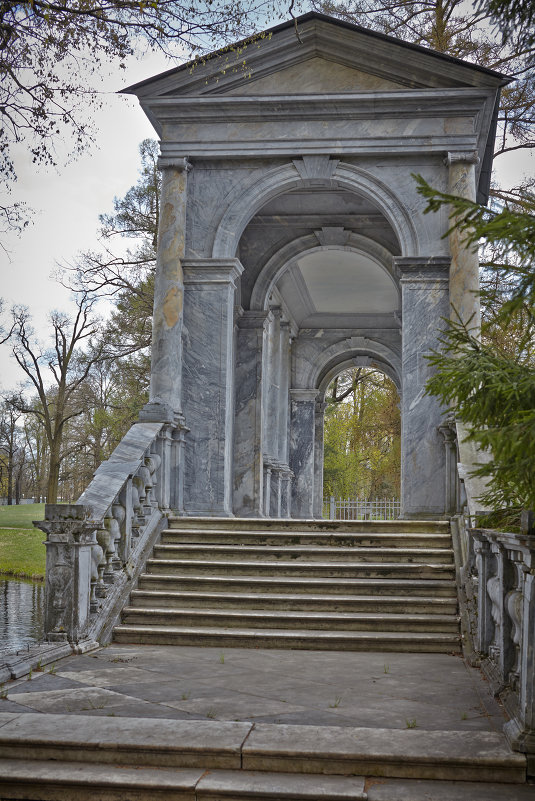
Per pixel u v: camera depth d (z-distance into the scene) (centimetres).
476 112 1220
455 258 1193
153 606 917
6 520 3984
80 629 797
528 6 593
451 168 1213
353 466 3856
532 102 1953
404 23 2003
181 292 1243
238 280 1638
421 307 1202
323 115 1247
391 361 2389
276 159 1266
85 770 470
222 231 1257
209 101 1249
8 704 572
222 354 1235
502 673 597
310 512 2347
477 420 500
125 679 662
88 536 814
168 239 1248
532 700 476
